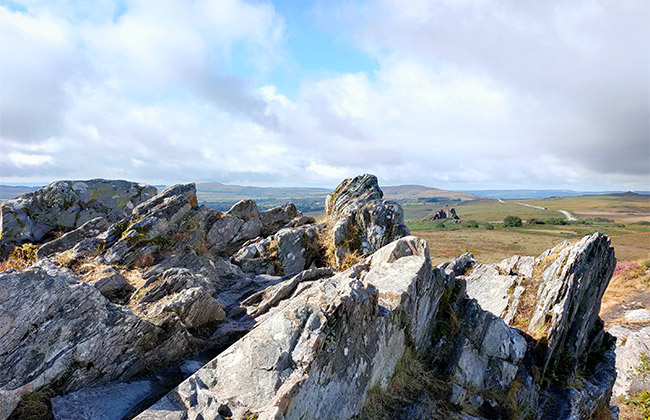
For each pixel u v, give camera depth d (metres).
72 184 15.70
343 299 6.79
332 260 17.89
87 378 6.55
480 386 9.59
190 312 8.83
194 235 14.30
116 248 11.55
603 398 12.41
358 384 7.05
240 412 5.49
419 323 9.61
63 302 6.57
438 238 133.25
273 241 17.80
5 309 5.98
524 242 118.75
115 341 6.99
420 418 7.45
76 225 15.14
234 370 6.21
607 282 14.37
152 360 7.57
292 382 5.49
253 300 11.66
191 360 8.13
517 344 10.18
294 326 6.41
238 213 18.86
